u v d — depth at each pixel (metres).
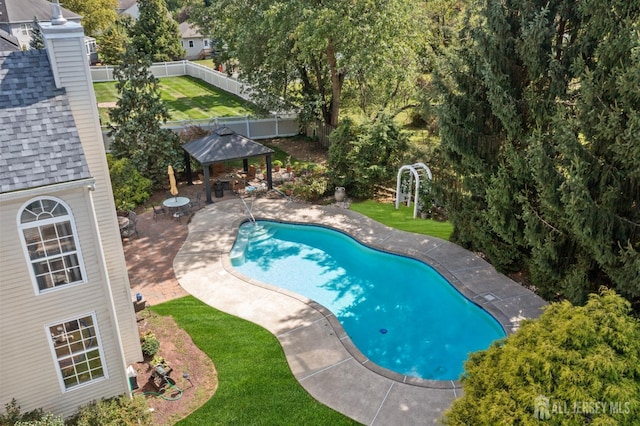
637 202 12.48
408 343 14.38
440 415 11.00
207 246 19.48
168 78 53.12
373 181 24.23
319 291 17.06
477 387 8.89
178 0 90.69
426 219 21.92
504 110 14.60
